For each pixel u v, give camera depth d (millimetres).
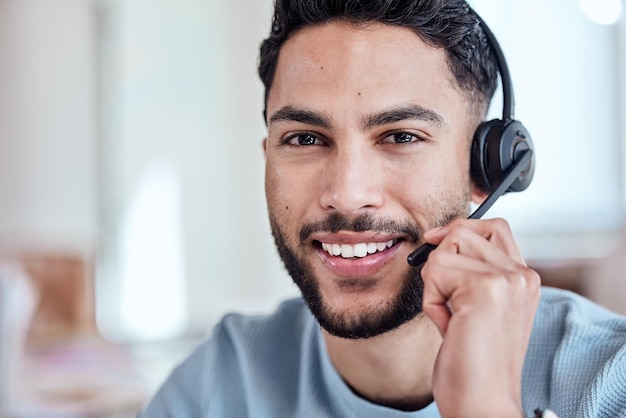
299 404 1057
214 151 3715
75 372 2047
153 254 3674
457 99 947
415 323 950
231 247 3723
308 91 911
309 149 934
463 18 950
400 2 899
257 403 1080
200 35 3699
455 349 722
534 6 3043
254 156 3730
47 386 1888
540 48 3051
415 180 906
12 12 3604
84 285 2705
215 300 3699
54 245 3607
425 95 909
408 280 915
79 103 3660
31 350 2307
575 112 3062
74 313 2672
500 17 3045
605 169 3068
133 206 3674
